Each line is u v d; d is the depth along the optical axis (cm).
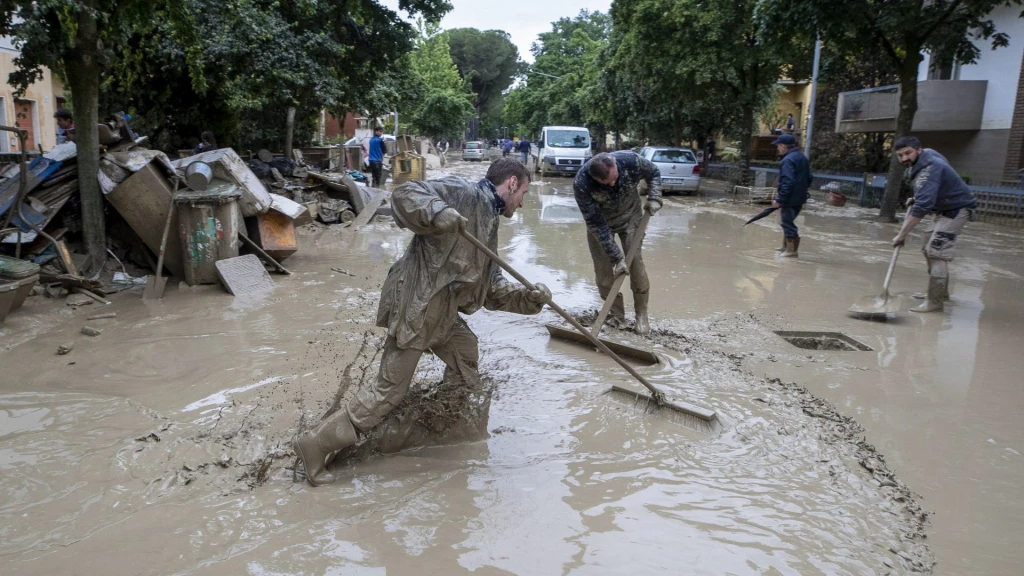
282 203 844
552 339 589
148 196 721
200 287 741
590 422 412
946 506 323
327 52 1516
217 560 269
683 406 410
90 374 482
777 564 273
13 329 573
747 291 781
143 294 698
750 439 388
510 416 421
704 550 280
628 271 560
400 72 1811
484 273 356
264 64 1377
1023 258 1032
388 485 331
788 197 980
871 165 2089
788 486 337
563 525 298
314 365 500
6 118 2033
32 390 450
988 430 410
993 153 1683
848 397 462
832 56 1786
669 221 1449
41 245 702
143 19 834
